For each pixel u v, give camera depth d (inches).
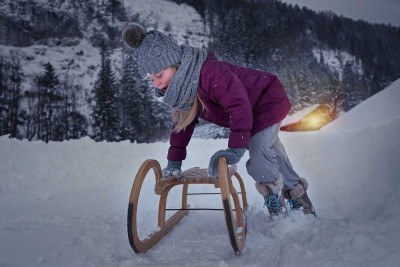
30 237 95.4
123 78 1692.9
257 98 94.0
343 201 124.4
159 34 84.7
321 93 2185.0
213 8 4128.9
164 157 277.0
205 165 248.8
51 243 90.2
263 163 94.0
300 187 102.3
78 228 103.3
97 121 1599.4
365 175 153.6
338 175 167.5
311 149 247.1
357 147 200.8
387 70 3316.9
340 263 63.1
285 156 102.4
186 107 89.0
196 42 3858.3
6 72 2119.8
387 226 76.5
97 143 275.4
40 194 160.7
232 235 73.5
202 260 77.2
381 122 213.5
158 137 1621.6
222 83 83.2
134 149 289.0
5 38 3021.7
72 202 149.1
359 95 2758.4
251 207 113.5
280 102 95.7
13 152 219.1
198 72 84.4
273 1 3752.5
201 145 333.7
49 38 3189.0
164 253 83.0
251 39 2664.9
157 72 84.2
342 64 3356.3
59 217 116.8
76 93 2138.3
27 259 80.1
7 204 148.2
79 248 86.2
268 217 99.0
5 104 1748.3
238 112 82.4
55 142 253.1
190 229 102.3
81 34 3356.3
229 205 73.0
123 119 1626.5
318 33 3848.4
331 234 77.8
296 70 2332.7
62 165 224.5
